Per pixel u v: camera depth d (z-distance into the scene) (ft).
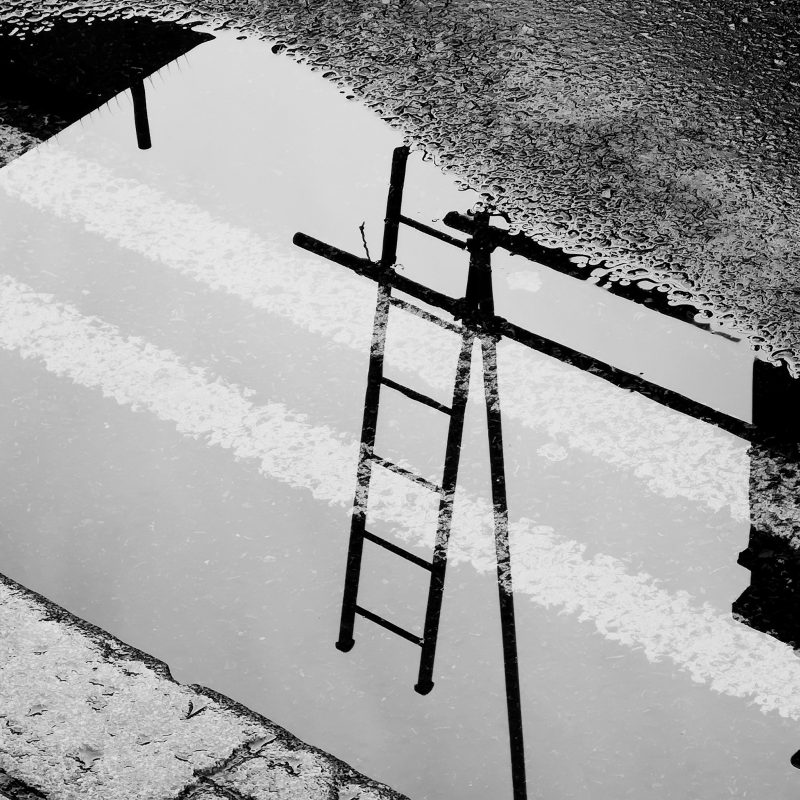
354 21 19.21
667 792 10.28
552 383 13.97
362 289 15.08
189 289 15.07
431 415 13.62
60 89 18.03
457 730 10.65
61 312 14.71
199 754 9.73
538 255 15.58
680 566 12.17
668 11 19.40
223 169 16.71
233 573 11.92
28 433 13.30
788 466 13.16
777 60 18.53
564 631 11.53
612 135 17.28
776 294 15.16
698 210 16.22
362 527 12.15
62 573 11.89
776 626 11.64
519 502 12.73
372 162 16.90
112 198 16.26
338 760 9.85
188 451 13.16
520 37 18.92
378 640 11.33
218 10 19.47
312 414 13.61
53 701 10.05
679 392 13.93
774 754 10.59
